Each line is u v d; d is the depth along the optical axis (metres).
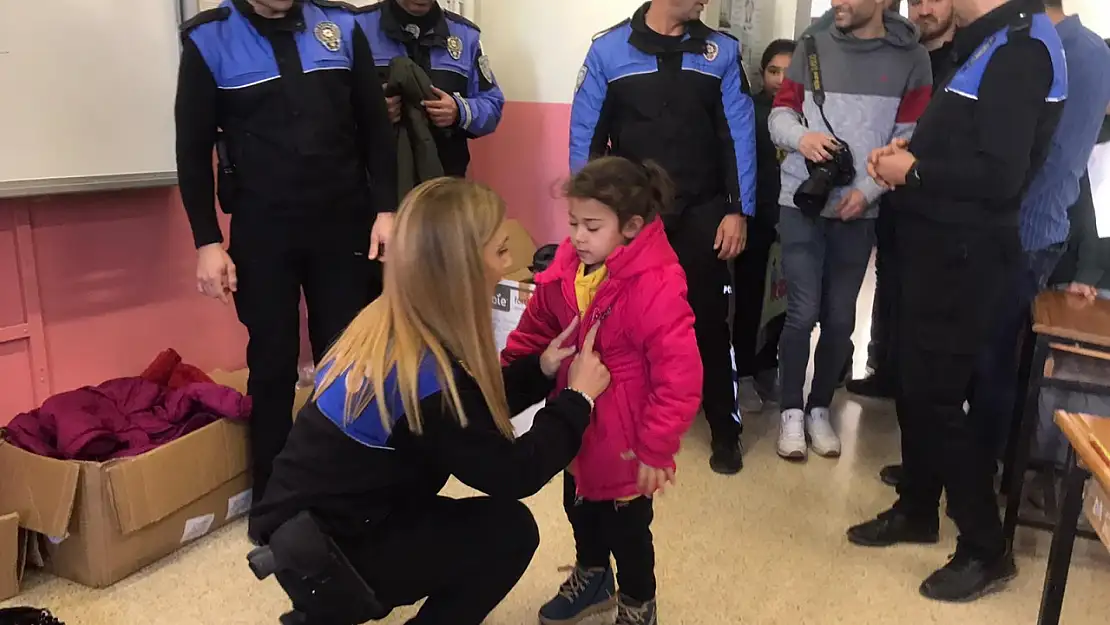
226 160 1.95
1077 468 1.36
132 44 2.12
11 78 1.90
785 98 2.48
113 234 2.18
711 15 2.92
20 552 1.83
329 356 1.29
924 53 2.38
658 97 2.37
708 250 2.45
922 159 1.72
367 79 2.05
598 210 1.37
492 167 3.21
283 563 1.20
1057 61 1.63
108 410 2.00
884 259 2.26
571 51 2.96
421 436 1.20
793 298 2.57
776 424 2.90
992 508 1.83
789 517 2.21
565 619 1.71
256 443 2.06
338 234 2.04
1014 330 2.02
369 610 1.27
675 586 1.88
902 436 2.02
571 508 1.65
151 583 1.85
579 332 1.46
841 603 1.83
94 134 2.07
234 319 2.54
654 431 1.39
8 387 2.02
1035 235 2.07
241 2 1.89
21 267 2.00
